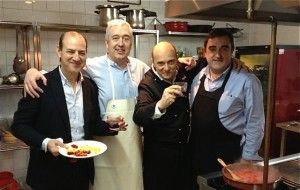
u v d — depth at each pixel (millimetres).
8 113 2883
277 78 3275
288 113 3391
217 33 1777
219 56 1755
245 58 3570
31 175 1703
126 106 1910
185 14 1014
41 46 2961
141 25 2939
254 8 925
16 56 2656
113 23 1886
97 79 1921
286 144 3320
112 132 1817
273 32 863
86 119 1730
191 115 1904
